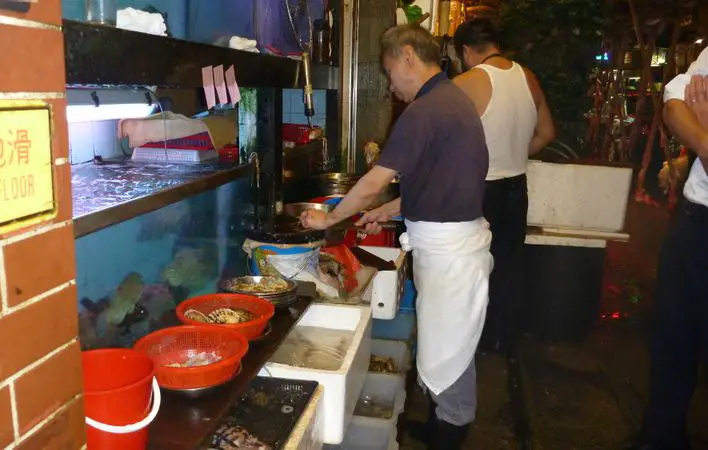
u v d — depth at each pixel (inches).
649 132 222.5
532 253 137.3
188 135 89.4
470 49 113.0
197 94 95.2
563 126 155.8
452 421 92.7
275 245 88.7
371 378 93.9
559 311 138.9
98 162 83.7
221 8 83.2
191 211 80.5
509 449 97.6
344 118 160.4
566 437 101.3
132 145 88.3
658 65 217.9
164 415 55.1
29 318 34.2
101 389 47.3
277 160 98.8
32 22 32.3
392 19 156.1
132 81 52.6
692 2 184.4
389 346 105.0
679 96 76.9
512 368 125.7
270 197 98.2
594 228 135.6
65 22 43.6
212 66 67.6
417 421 103.7
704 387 117.0
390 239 125.6
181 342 64.2
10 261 32.4
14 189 32.0
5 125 30.9
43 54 33.4
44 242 34.9
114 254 65.2
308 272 92.3
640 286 180.7
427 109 79.7
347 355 75.5
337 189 129.3
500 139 111.0
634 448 97.7
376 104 161.3
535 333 141.3
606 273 192.7
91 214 50.3
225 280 85.0
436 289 85.4
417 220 85.9
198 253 83.7
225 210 90.4
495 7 187.5
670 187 193.6
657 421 89.8
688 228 80.7
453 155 81.0
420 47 84.4
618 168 131.0
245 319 72.2
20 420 34.1
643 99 196.9
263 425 60.4
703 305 81.0
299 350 84.0
